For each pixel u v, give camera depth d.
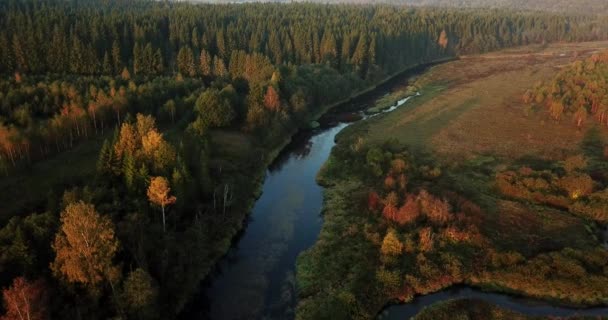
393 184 74.75
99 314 44.72
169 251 53.69
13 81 105.62
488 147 96.19
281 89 114.75
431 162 88.12
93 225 44.78
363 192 76.31
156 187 56.91
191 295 53.81
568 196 72.44
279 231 68.31
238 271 59.19
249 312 52.62
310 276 57.69
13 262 45.62
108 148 65.88
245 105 104.50
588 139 99.56
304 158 95.69
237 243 65.00
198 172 69.31
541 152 92.94
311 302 53.31
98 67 126.25
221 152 86.94
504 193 75.31
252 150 91.62
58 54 122.88
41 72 121.75
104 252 45.72
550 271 55.56
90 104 90.69
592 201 69.31
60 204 55.25
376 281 55.06
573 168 81.75
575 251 58.28
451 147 96.31
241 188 75.38
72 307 44.53
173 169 63.88
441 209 64.12
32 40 120.81
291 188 82.00
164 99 104.69
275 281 57.66
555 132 104.38
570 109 114.88
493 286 55.00
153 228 55.06
